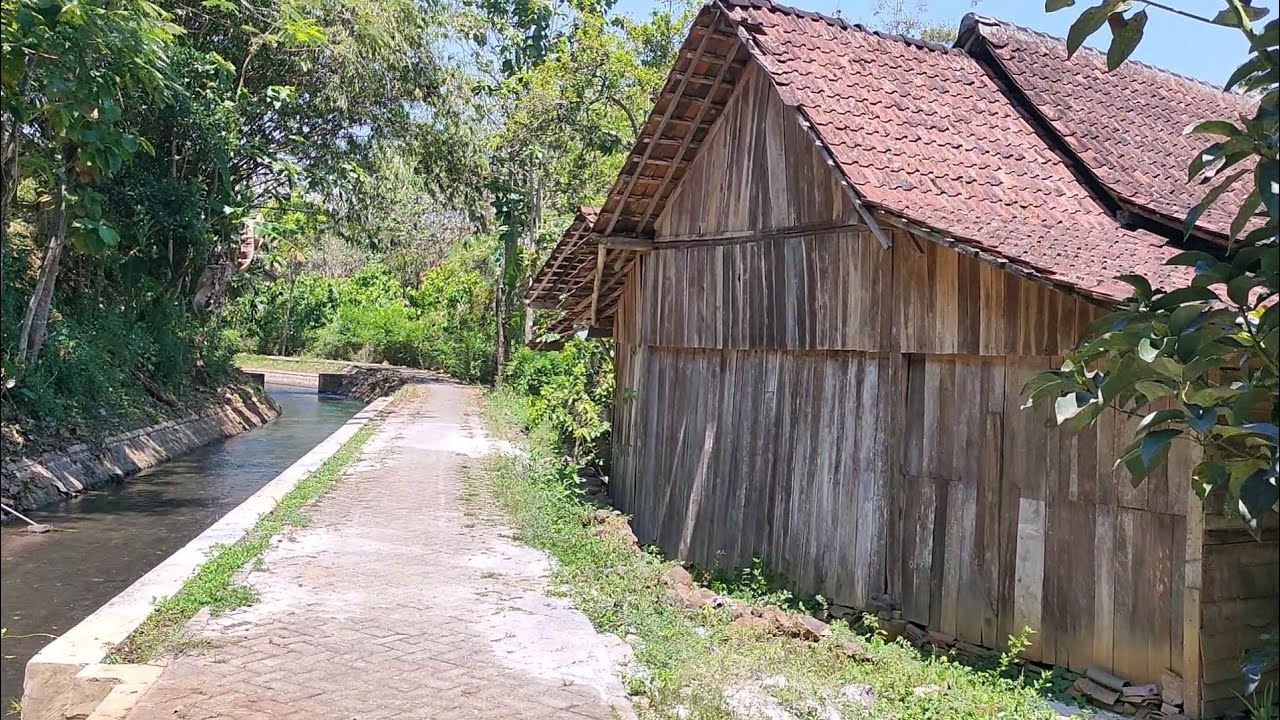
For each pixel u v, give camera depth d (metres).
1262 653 4.23
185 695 5.04
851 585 8.21
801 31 9.12
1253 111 10.68
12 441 12.91
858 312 8.24
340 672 5.49
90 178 13.71
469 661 5.77
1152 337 3.83
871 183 7.55
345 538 9.05
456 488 12.26
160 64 10.93
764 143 9.30
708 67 9.23
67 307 17.08
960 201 7.78
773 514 9.15
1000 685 6.21
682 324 10.52
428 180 24.88
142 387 18.73
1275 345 3.22
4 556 9.92
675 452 10.70
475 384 33.66
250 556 8.02
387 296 46.16
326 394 34.38
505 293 30.72
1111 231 7.94
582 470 13.10
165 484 14.64
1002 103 9.56
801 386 8.95
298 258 44.81
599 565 8.23
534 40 26.75
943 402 7.61
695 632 6.59
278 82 21.03
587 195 25.11
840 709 5.34
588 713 5.03
